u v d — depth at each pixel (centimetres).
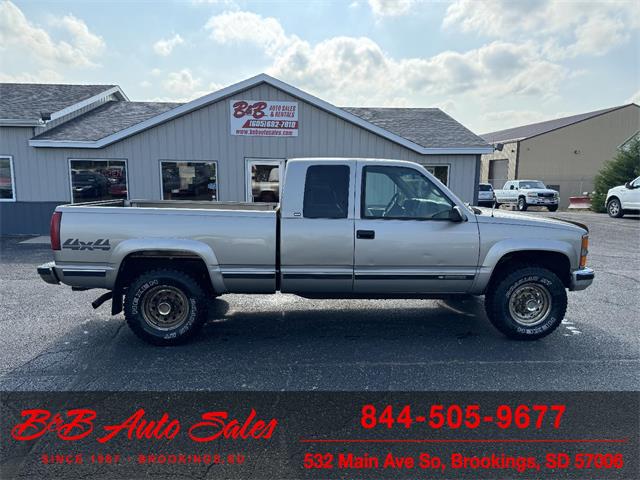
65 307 559
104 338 451
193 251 420
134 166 1180
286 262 431
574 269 444
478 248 433
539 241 434
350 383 348
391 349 422
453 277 438
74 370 372
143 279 423
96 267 420
